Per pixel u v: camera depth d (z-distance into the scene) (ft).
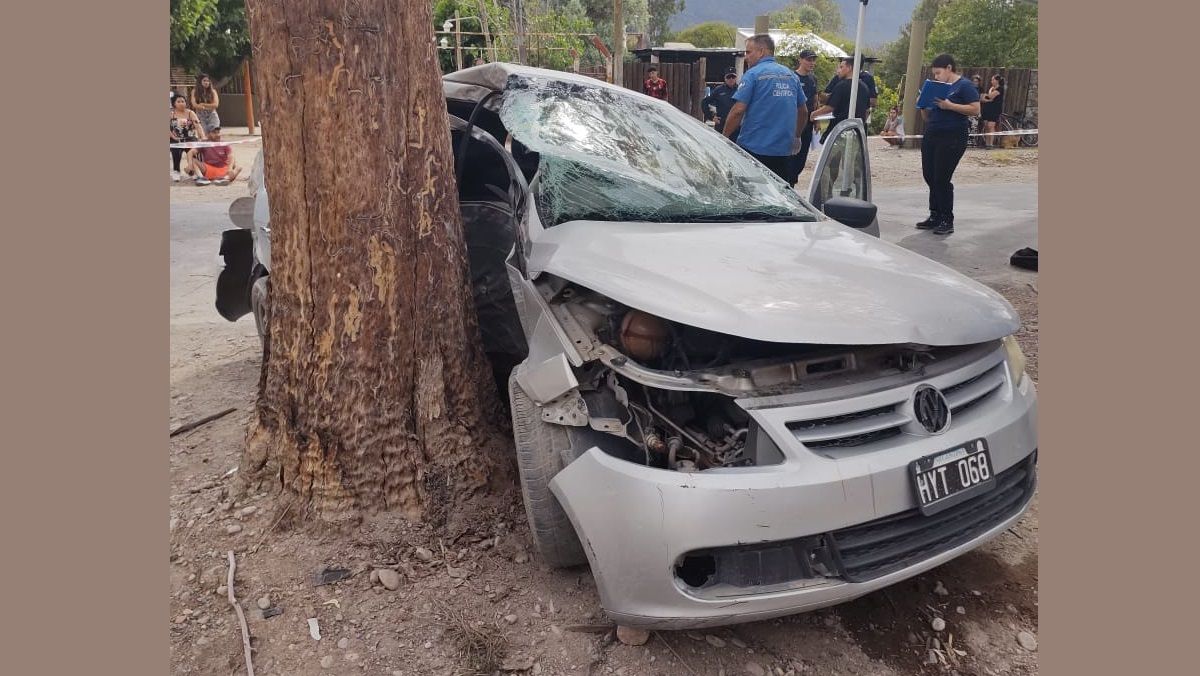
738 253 8.71
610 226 9.52
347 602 8.30
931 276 8.71
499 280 12.60
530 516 8.18
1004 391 8.19
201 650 7.66
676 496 6.63
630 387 8.03
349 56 8.53
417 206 9.38
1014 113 59.00
